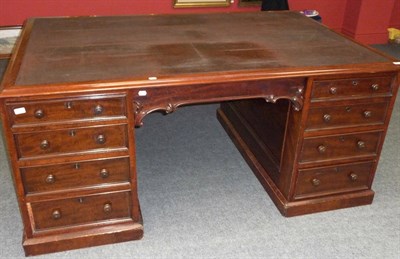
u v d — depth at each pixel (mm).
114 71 1521
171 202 2008
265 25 2205
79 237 1676
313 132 1754
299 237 1812
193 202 2016
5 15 3342
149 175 2213
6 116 1384
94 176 1596
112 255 1677
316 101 1689
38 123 1431
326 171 1880
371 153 1906
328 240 1802
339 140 1817
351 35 4379
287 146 1857
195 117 2875
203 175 2230
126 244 1736
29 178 1523
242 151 2402
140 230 1738
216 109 2990
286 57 1742
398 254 1742
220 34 2016
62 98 1411
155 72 1528
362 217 1947
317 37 2035
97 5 3518
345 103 1731
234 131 2547
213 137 2625
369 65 1688
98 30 2004
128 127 1532
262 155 2168
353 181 1955
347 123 1787
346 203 1983
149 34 1968
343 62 1709
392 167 2363
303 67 1633
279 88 1643
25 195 1548
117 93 1457
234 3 3898
